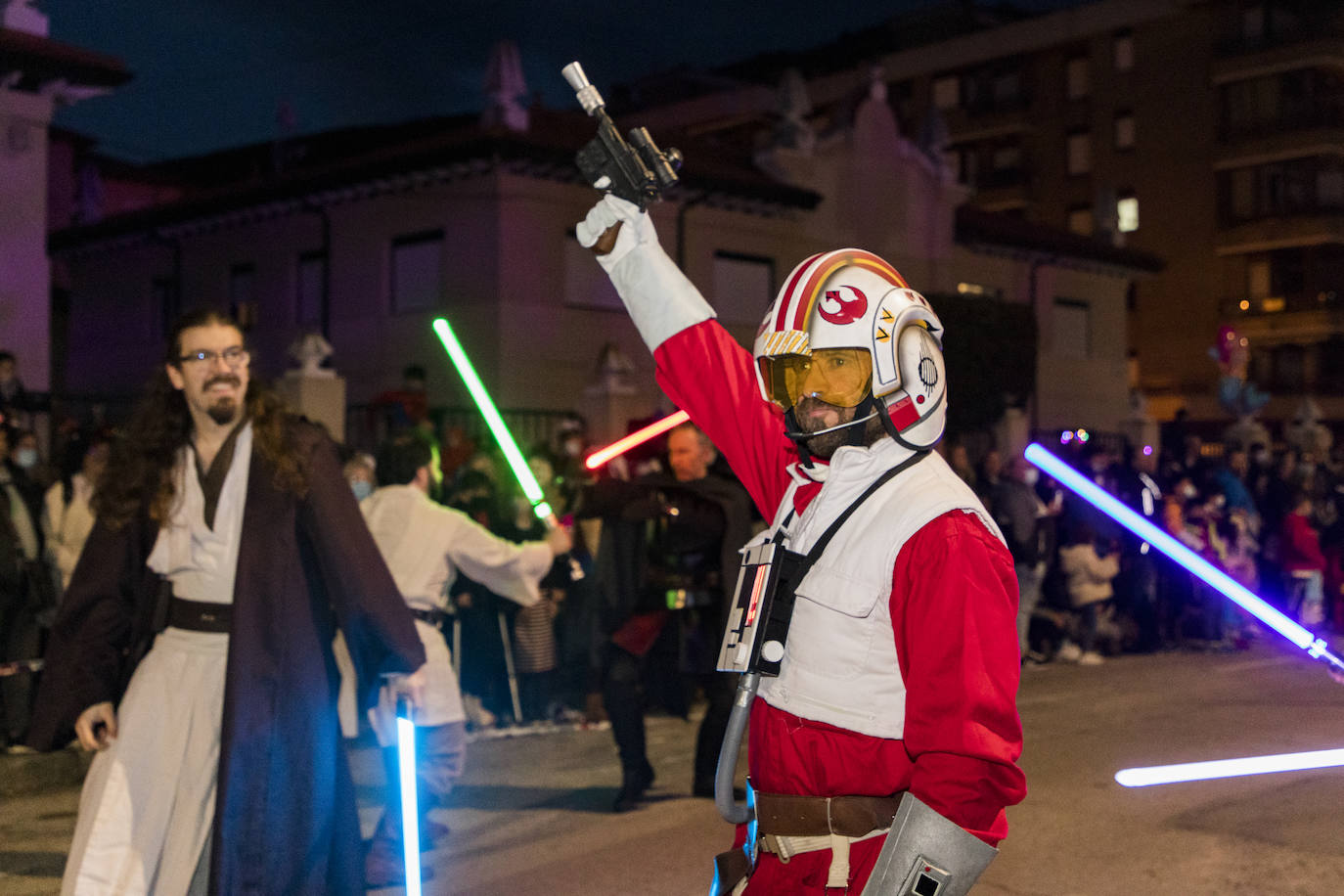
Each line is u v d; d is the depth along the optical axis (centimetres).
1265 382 4134
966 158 4734
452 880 512
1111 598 1280
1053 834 575
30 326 1340
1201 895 488
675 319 257
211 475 365
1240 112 4081
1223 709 911
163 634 368
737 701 207
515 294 1761
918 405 206
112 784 351
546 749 788
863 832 198
